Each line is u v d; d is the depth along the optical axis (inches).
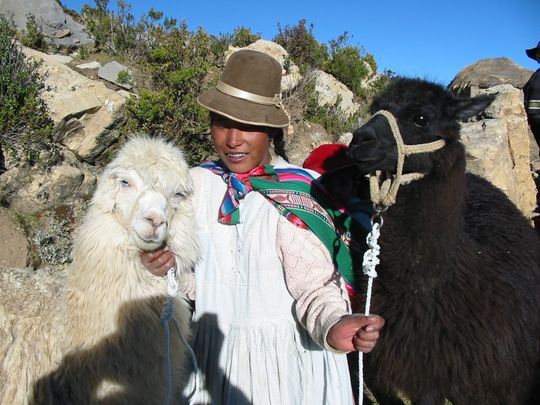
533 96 244.2
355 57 619.5
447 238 115.1
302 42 599.8
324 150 145.1
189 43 468.1
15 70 322.0
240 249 101.9
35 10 496.1
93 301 94.9
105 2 578.9
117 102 349.1
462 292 120.0
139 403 97.7
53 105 327.3
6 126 309.7
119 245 95.0
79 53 471.5
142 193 93.7
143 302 97.3
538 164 443.2
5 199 308.2
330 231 106.8
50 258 295.4
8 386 100.2
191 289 109.6
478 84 638.5
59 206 320.2
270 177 105.4
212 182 109.9
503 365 122.0
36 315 103.3
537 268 146.9
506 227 149.9
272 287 99.3
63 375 97.4
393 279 117.4
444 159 115.7
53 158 321.7
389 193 111.7
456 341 119.5
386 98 121.3
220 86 103.7
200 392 103.3
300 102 505.7
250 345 98.2
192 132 371.9
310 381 98.3
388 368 124.7
